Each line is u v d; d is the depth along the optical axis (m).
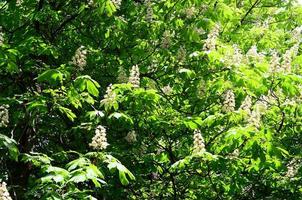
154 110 8.37
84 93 6.92
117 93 7.14
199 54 7.48
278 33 10.88
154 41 8.96
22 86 8.56
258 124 6.36
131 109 7.70
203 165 7.29
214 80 7.91
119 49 9.37
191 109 8.42
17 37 8.66
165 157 8.59
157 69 8.98
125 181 5.10
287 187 8.79
